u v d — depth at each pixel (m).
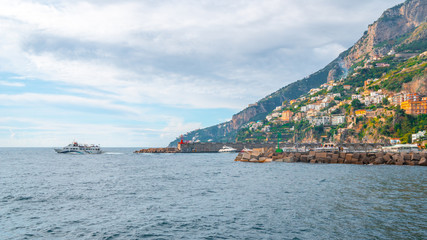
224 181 69.25
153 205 43.47
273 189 55.94
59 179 77.25
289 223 33.22
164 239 28.88
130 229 32.03
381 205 41.28
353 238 28.16
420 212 37.22
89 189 59.28
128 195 51.94
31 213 39.38
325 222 33.34
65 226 33.38
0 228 32.78
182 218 36.03
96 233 30.81
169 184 65.31
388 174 80.62
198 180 72.00
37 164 140.50
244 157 150.50
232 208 40.72
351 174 81.12
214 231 30.98
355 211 38.03
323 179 70.06
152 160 176.50
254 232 30.44
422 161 114.38
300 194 50.34
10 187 62.94
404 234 29.09
